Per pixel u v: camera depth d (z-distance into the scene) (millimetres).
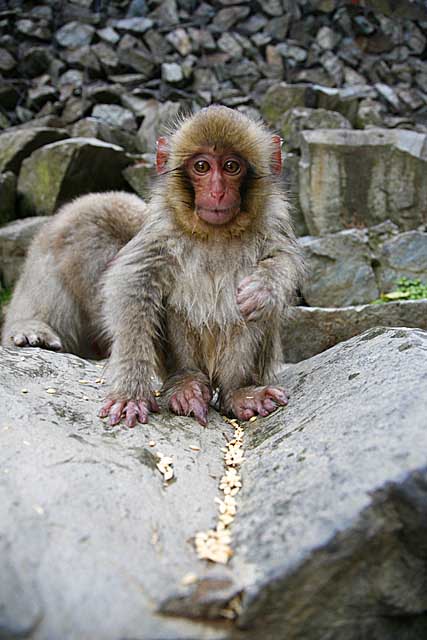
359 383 998
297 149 2086
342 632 817
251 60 2559
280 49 2555
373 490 824
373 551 817
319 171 1909
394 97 2424
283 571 792
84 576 784
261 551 814
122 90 2477
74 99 2418
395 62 2600
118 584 782
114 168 2076
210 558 821
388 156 1901
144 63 2523
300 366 1166
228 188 1043
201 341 1105
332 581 805
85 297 1461
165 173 1088
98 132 2230
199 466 953
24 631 757
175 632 763
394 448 858
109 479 891
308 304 1729
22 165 2057
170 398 1068
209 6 2670
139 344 1051
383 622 837
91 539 814
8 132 2248
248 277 1051
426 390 923
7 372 1081
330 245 1732
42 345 1402
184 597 779
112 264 1121
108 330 1078
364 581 818
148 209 1104
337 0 2617
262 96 2471
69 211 1497
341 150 1901
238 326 1090
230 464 968
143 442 975
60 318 1481
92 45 2561
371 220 1924
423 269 1732
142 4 2643
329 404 990
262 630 786
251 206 1070
